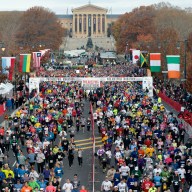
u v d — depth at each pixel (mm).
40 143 65500
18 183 51156
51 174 53219
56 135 80688
